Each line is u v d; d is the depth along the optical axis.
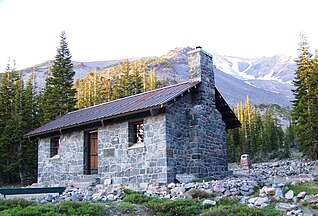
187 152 15.88
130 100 18.58
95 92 47.53
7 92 33.00
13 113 31.72
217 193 11.67
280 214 9.18
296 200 10.17
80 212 9.46
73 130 18.73
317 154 29.22
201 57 17.16
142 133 15.95
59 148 19.48
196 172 15.55
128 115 16.05
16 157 29.62
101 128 17.23
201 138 16.06
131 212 9.87
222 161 17.45
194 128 16.00
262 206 9.97
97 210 9.67
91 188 15.62
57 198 11.81
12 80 34.59
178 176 14.51
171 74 111.81
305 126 28.98
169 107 15.14
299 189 11.36
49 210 9.52
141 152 15.36
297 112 30.41
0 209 10.00
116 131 16.53
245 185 11.85
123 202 10.85
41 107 34.16
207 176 16.08
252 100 128.12
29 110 31.66
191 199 10.91
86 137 18.31
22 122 30.06
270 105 100.75
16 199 10.95
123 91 40.84
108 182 16.17
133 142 16.11
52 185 19.27
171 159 14.70
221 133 17.73
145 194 12.20
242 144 48.88
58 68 34.25
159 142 14.80
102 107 20.12
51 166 19.73
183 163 15.45
